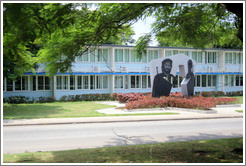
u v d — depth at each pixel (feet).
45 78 106.32
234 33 36.58
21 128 45.70
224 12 31.68
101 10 28.25
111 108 77.20
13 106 80.38
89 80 112.47
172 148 27.86
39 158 24.43
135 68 116.37
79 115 60.90
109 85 115.75
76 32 30.45
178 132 40.78
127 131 42.01
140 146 29.53
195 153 25.52
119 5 26.66
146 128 44.98
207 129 43.60
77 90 110.42
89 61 110.42
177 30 31.99
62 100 104.83
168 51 121.70
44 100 101.04
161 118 56.70
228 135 37.76
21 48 27.78
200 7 29.17
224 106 80.23
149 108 71.87
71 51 29.76
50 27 26.84
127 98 92.07
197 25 29.35
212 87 131.95
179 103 73.92
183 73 88.58
